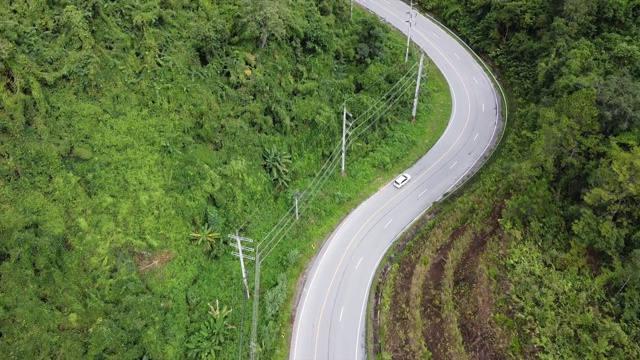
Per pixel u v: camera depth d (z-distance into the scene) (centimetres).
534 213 3653
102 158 3444
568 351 3053
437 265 3862
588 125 3456
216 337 3381
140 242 3350
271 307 3694
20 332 2766
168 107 3828
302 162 4538
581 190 3572
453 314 3453
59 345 2866
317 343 3650
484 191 4262
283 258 4047
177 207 3600
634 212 3269
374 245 4297
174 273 3456
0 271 2831
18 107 3225
